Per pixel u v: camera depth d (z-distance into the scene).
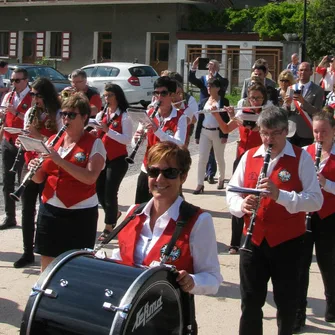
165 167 3.10
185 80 28.86
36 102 5.87
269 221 3.91
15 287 5.72
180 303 3.06
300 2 27.95
